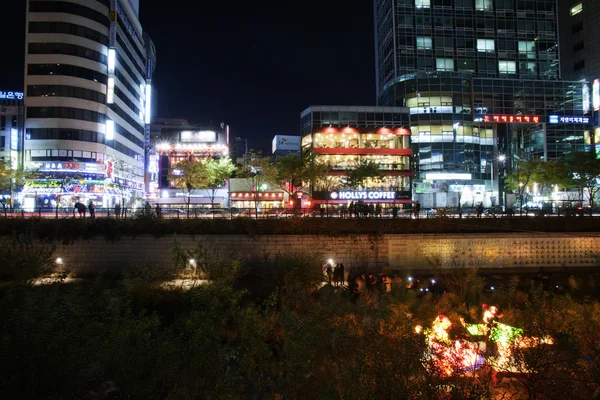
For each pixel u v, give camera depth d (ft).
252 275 93.56
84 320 24.89
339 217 106.42
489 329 28.96
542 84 235.20
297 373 21.72
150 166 273.75
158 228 97.50
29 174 171.42
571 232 105.81
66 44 202.49
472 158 226.99
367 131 208.95
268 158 175.42
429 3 250.37
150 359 23.20
